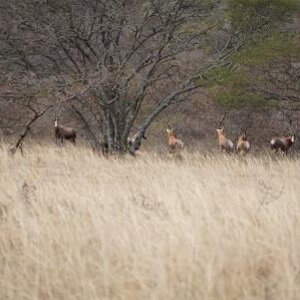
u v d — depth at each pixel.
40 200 33.06
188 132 102.94
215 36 79.25
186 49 76.12
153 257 22.55
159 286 19.95
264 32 73.69
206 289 20.09
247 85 76.62
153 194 36.12
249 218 28.17
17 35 72.62
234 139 100.38
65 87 67.56
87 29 71.19
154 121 107.75
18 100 77.81
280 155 73.31
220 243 23.80
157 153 69.56
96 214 28.94
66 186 37.22
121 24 71.25
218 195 35.00
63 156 59.06
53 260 22.77
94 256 23.77
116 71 68.69
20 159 55.97
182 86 75.81
